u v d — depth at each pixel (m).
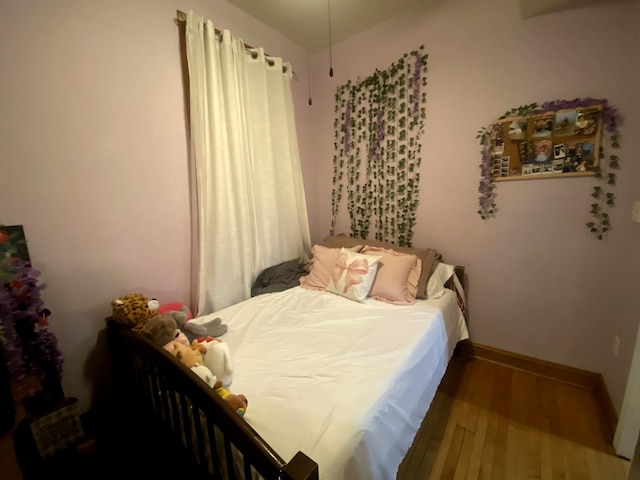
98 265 1.47
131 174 1.55
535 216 1.85
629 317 1.46
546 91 1.72
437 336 1.57
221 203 1.85
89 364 1.46
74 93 1.33
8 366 1.08
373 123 2.41
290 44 2.45
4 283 1.09
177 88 1.71
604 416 1.57
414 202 2.30
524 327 1.99
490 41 1.86
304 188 2.69
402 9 2.12
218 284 1.87
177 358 0.98
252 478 0.80
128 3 1.48
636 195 1.50
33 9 1.21
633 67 1.50
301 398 0.97
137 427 1.38
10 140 1.19
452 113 2.05
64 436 1.15
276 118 2.28
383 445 0.92
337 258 2.11
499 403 1.70
